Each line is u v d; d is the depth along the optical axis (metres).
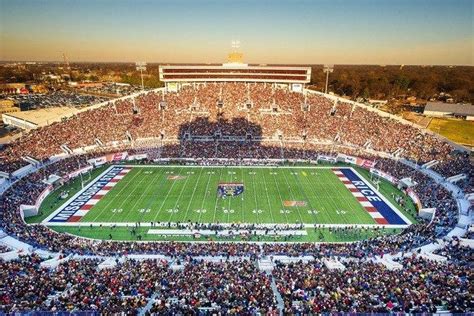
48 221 38.78
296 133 67.25
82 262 25.86
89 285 21.34
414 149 57.78
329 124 68.88
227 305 19.00
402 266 25.48
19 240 31.48
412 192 45.38
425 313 17.94
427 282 22.02
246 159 59.84
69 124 65.25
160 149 62.47
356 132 65.69
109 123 67.75
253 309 18.55
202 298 19.78
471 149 56.09
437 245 30.52
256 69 82.06
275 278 22.88
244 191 47.44
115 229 37.16
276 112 73.56
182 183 50.22
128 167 57.28
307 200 44.75
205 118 71.12
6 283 21.56
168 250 30.36
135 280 22.22
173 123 69.38
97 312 18.02
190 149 62.38
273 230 36.97
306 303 19.41
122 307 18.59
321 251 30.28
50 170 51.19
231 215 40.34
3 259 26.78
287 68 80.44
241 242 34.16
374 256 28.83
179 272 23.75
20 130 74.44
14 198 41.31
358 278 22.36
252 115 72.44
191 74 82.06
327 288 21.23
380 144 61.34
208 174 54.00
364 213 41.28
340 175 54.09
